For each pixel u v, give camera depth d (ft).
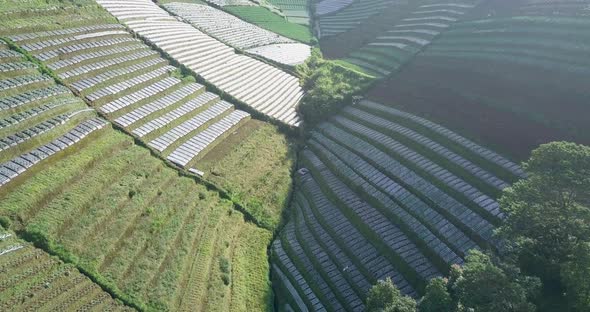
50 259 105.29
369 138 182.91
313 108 212.02
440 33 255.91
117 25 226.17
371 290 105.19
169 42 232.53
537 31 214.48
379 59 249.96
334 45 298.97
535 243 105.29
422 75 220.02
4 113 138.51
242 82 226.58
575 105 165.78
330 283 127.54
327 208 155.84
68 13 214.28
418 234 134.92
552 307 100.58
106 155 142.51
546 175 102.58
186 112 183.52
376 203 151.43
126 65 196.13
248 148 181.37
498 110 176.55
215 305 114.32
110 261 112.68
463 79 203.31
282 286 130.52
